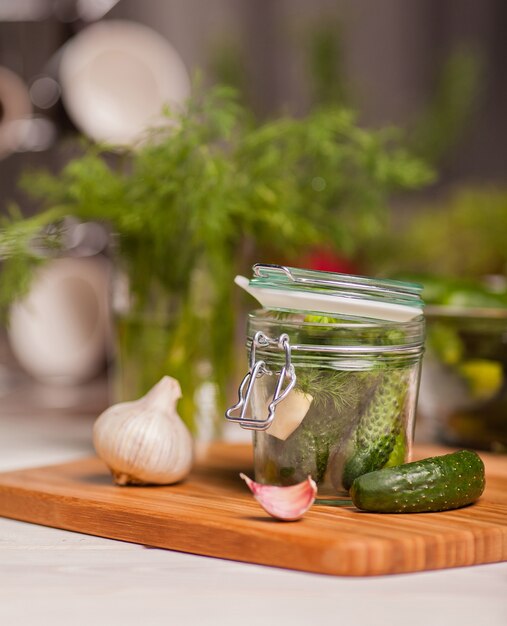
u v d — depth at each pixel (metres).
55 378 1.51
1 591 0.77
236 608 0.74
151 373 1.04
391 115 2.11
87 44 1.43
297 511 0.82
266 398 0.87
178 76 1.45
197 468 0.98
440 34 2.14
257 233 1.05
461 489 0.85
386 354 0.86
